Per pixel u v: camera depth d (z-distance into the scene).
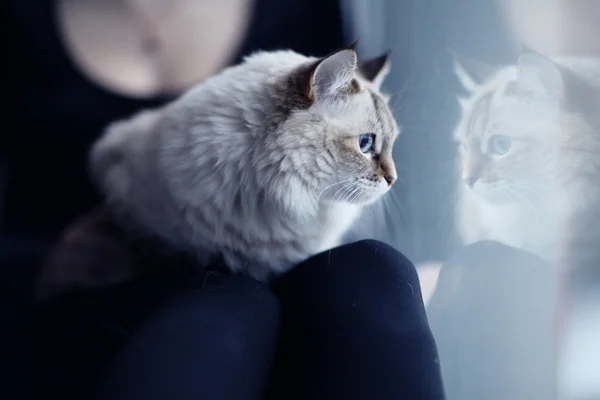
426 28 1.30
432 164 1.30
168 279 1.24
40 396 1.09
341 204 1.34
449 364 1.08
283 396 0.98
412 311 0.99
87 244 1.46
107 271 1.41
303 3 2.01
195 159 1.24
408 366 0.89
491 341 1.03
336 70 1.25
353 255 1.14
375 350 0.92
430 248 1.29
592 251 0.91
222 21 2.03
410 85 1.38
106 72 2.06
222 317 0.98
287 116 1.24
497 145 1.17
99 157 1.57
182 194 1.24
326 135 1.25
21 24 2.03
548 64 1.02
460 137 1.27
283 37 2.02
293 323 1.06
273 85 1.28
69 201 2.05
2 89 2.06
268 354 1.01
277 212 1.25
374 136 1.34
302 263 1.23
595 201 0.93
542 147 1.06
